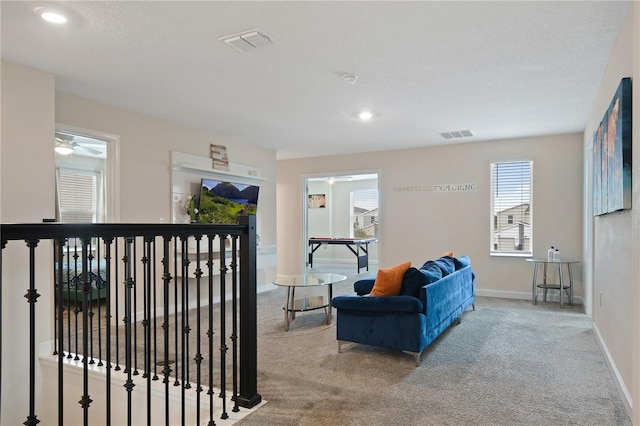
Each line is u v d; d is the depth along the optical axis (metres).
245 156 6.76
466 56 3.30
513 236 6.56
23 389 3.38
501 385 2.97
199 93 4.24
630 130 2.46
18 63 3.44
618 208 2.66
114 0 2.49
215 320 4.94
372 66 3.51
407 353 3.70
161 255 5.25
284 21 2.74
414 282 3.57
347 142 6.77
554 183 6.20
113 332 4.45
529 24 2.78
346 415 2.53
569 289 5.91
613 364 3.09
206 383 3.04
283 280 4.92
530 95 4.29
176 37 2.98
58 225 1.59
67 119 4.22
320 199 12.52
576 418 2.49
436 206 7.06
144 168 5.01
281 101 4.52
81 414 3.29
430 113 4.98
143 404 3.00
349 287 7.53
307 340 4.14
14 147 3.40
